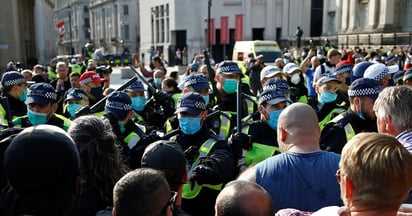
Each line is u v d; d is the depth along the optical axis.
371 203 1.74
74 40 100.75
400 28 34.72
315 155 2.62
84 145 2.43
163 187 1.83
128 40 74.62
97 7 87.56
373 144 1.79
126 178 1.84
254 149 3.79
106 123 2.66
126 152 3.66
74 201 2.04
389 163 1.72
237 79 5.25
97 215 2.28
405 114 2.64
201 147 3.57
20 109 5.51
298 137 2.68
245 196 1.73
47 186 1.76
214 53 47.03
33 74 9.47
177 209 2.31
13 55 26.44
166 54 51.00
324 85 4.93
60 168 1.76
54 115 4.39
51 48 46.56
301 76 7.48
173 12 48.72
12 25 26.33
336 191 2.51
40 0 35.25
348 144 1.88
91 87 6.46
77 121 2.58
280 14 47.19
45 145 1.76
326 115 4.95
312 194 2.51
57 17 117.25
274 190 2.55
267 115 3.91
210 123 4.55
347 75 5.68
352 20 38.88
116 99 3.90
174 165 2.52
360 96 3.73
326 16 44.75
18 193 1.81
